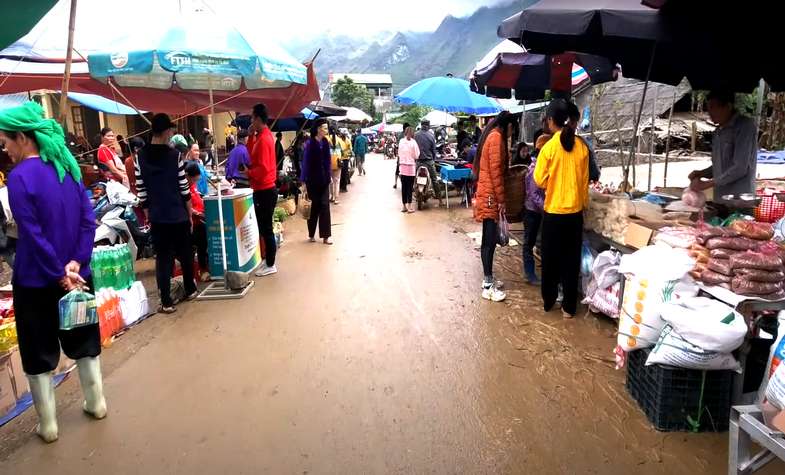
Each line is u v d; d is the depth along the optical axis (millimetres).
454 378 3492
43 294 2754
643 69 5938
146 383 3480
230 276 5293
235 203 5617
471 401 3197
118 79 6582
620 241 4219
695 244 3225
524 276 5773
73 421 3053
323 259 6797
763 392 2592
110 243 4871
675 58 5492
